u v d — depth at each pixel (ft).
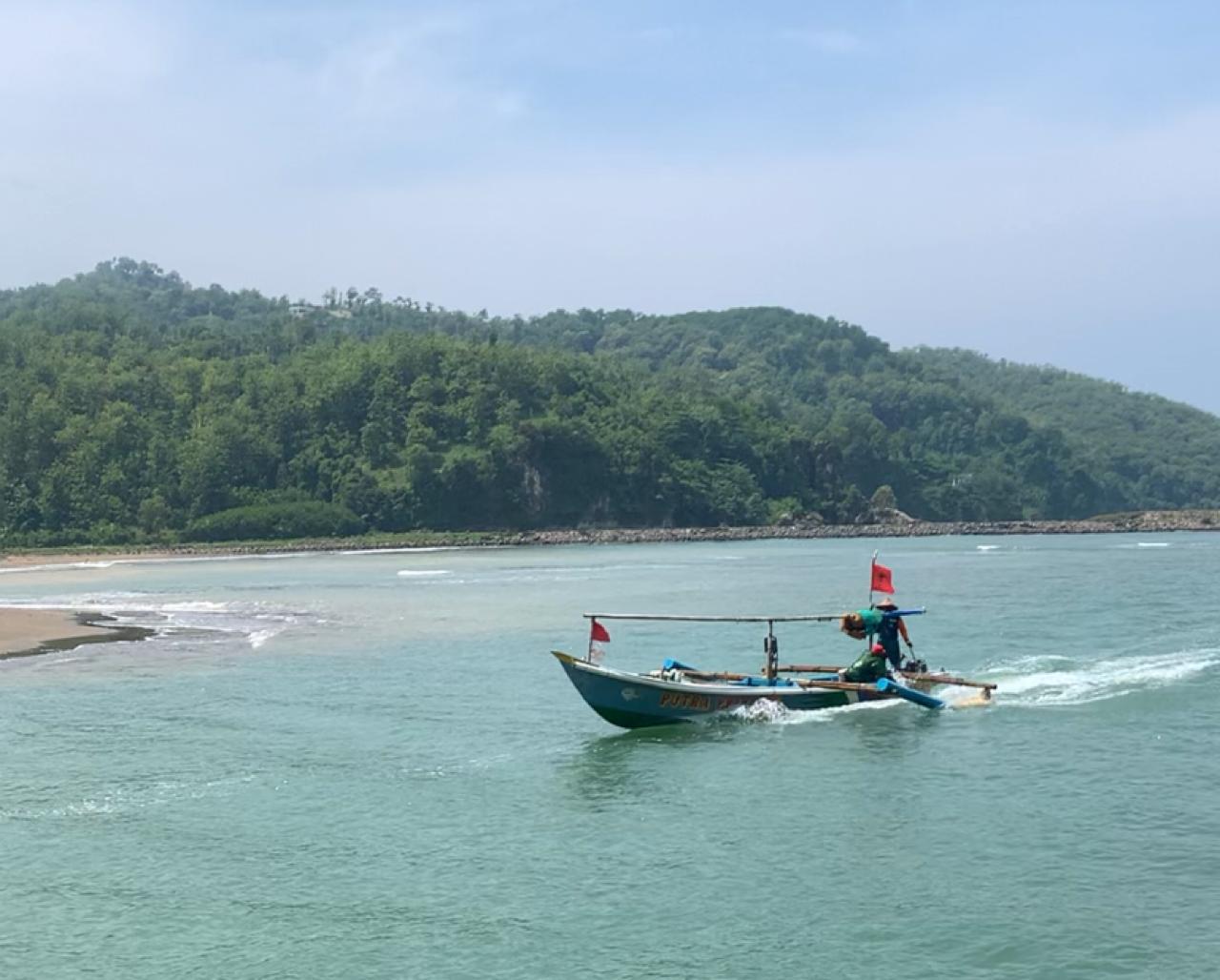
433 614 208.23
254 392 615.57
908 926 65.57
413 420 614.75
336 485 580.71
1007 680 130.52
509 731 109.60
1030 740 103.24
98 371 611.47
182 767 97.40
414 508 578.66
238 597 252.21
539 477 612.70
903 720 111.24
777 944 63.72
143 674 140.87
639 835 80.18
